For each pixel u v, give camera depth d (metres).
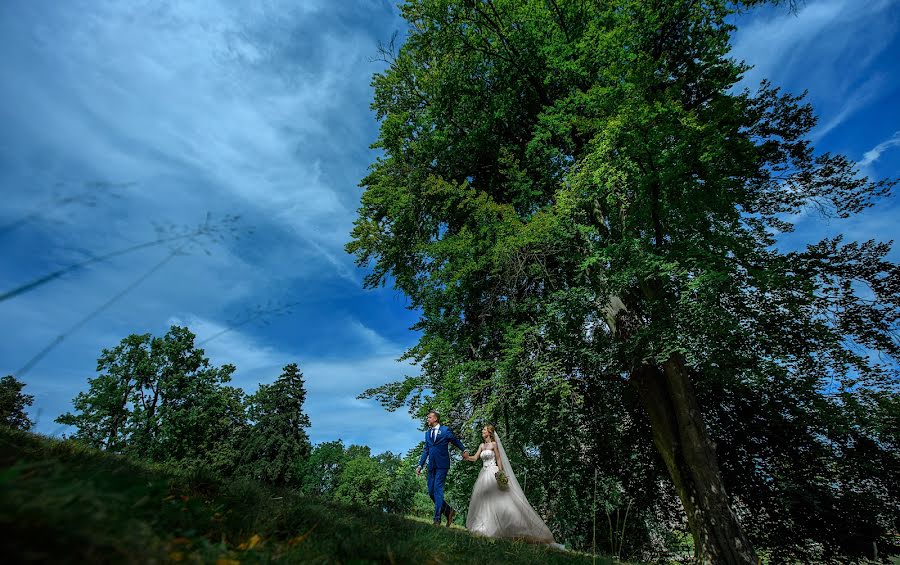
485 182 15.93
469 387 11.62
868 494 11.58
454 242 11.33
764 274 9.31
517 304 12.90
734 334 10.55
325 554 2.34
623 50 10.54
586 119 10.33
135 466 3.66
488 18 13.39
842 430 11.30
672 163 8.91
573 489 14.20
